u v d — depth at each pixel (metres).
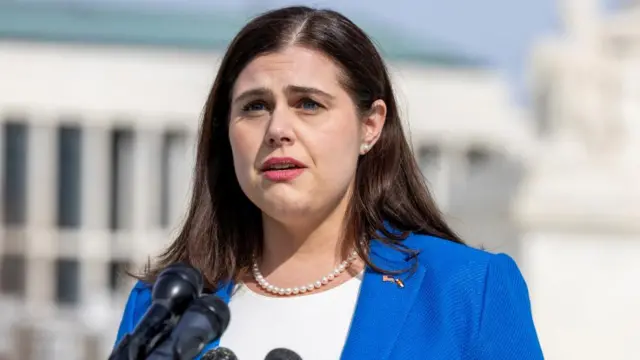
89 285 127.62
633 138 33.59
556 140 35.38
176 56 123.75
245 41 8.55
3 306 77.25
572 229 30.03
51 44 123.12
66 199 129.25
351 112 8.51
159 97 124.00
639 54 37.38
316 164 8.34
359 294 8.36
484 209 31.58
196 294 7.16
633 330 29.86
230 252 9.08
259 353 8.29
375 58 8.78
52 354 65.94
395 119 9.12
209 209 9.27
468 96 128.38
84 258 128.25
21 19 123.88
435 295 8.19
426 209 9.16
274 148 8.30
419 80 127.56
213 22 126.12
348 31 8.55
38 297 125.38
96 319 68.75
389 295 8.24
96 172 127.38
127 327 9.09
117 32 123.75
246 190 8.50
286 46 8.41
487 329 8.07
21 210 127.38
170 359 6.98
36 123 124.25
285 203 8.35
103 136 126.31
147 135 126.75
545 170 30.91
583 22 38.25
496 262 8.38
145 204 129.50
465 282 8.21
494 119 127.56
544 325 30.06
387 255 8.55
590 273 30.00
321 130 8.34
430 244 8.60
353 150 8.55
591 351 29.98
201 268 9.06
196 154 9.46
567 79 36.84
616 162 31.12
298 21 8.49
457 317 8.10
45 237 125.75
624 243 29.95
